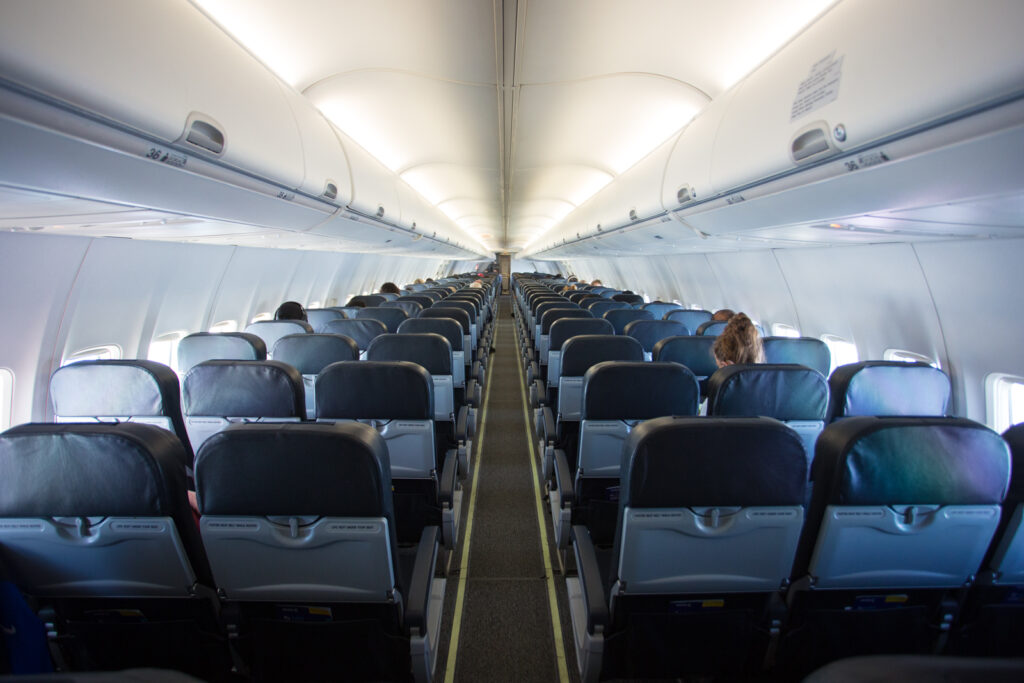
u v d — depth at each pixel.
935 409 2.75
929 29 1.34
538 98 3.87
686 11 2.58
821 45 1.87
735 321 2.87
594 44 2.95
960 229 2.49
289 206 3.05
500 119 4.44
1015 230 2.41
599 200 6.76
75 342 3.59
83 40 1.27
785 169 2.15
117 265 3.70
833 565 1.62
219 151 1.96
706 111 3.22
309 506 1.46
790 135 2.02
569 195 9.45
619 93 3.74
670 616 1.77
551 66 3.26
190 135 1.76
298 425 1.43
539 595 2.82
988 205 1.75
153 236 3.46
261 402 2.57
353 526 1.49
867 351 4.62
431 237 9.32
